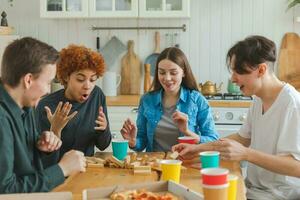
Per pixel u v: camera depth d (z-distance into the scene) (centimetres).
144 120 275
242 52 200
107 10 412
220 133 385
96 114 256
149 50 450
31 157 182
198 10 441
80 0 412
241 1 438
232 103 383
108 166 207
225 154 188
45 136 186
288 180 204
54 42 451
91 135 252
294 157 191
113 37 450
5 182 148
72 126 246
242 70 201
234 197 147
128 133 249
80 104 251
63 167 164
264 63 199
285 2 433
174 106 267
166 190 144
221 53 443
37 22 450
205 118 270
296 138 193
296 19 432
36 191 155
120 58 453
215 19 441
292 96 201
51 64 161
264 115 209
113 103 393
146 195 135
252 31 439
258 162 188
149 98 274
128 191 138
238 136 238
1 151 148
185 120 246
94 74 243
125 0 412
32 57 155
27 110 173
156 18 442
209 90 413
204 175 131
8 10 450
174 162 175
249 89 207
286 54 434
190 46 445
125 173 193
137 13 411
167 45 448
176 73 262
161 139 267
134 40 450
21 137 163
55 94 253
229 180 146
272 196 206
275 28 436
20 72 155
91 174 191
